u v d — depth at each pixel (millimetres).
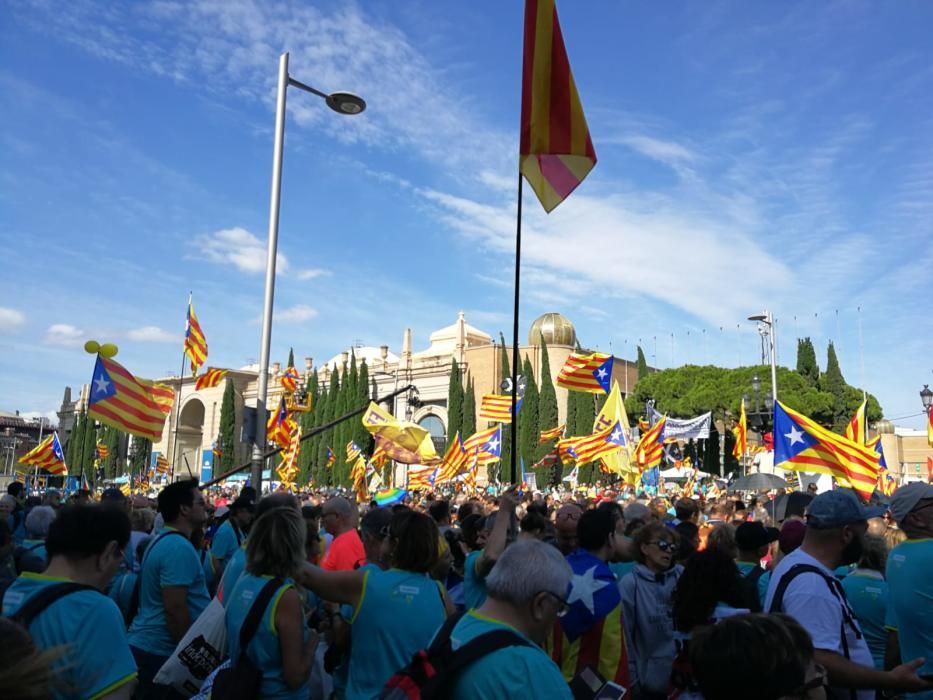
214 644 5340
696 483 41594
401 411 79125
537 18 8156
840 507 4777
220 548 8641
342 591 4801
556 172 8180
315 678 5871
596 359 23625
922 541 4934
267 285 14625
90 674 3559
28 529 8766
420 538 4914
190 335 23266
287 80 15258
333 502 8094
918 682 4238
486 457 31047
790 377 53438
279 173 14961
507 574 3246
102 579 3980
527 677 2980
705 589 4691
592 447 24578
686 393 57219
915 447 77188
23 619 3607
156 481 61594
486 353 73438
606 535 5582
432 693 3027
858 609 6129
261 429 14227
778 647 2717
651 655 5785
